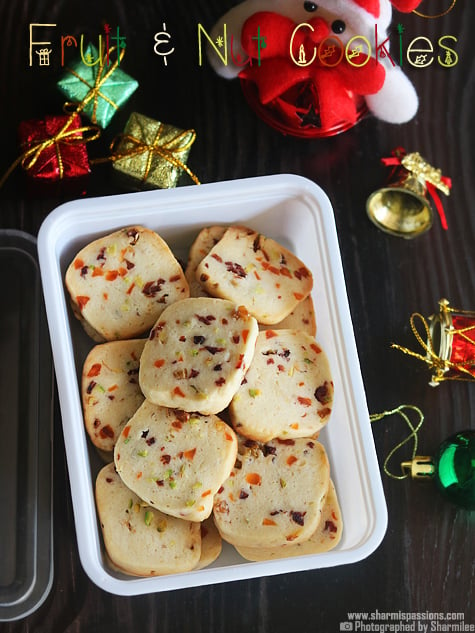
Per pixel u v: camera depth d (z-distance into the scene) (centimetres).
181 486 45
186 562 46
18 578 51
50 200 55
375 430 54
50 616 51
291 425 47
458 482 51
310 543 48
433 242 56
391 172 56
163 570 46
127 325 48
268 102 54
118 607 51
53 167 52
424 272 56
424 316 55
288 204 49
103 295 48
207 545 48
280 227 51
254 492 47
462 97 57
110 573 47
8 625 51
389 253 56
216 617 52
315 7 48
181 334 46
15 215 54
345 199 56
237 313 46
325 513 48
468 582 53
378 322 55
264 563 45
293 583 52
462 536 53
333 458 50
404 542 53
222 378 45
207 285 49
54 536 52
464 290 56
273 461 48
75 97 53
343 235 56
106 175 55
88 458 47
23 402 53
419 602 52
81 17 56
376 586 52
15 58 56
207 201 49
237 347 46
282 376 48
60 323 46
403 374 55
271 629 52
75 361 49
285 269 50
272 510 47
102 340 49
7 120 55
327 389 48
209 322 46
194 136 53
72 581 51
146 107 56
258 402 48
